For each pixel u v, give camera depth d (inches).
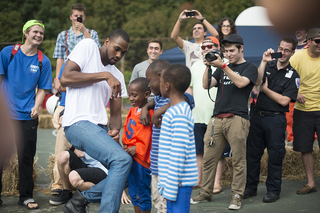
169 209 79.2
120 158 82.5
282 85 135.2
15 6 1038.4
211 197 134.1
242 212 120.8
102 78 87.3
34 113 124.2
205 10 806.5
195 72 151.4
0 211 120.6
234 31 167.2
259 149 140.6
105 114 96.2
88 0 1274.6
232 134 123.6
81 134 86.4
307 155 147.8
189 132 76.5
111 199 80.4
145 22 1171.9
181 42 171.9
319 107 145.3
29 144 125.9
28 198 127.5
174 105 78.4
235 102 124.9
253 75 122.4
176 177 73.2
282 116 136.5
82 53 90.2
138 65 170.6
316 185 158.7
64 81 87.7
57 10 1089.4
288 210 123.3
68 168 124.3
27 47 125.5
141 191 98.3
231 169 162.1
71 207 86.1
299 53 152.3
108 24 1258.0
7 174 142.3
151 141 97.0
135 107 102.5
